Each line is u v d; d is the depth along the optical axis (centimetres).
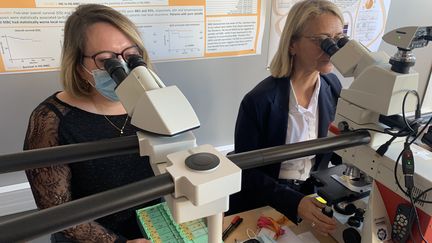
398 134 76
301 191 143
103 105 117
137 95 58
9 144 164
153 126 54
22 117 162
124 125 118
